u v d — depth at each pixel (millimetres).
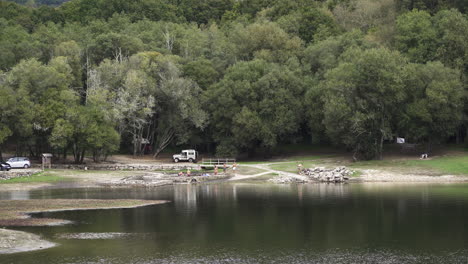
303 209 46531
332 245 33062
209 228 38500
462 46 90750
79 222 40906
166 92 102875
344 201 51125
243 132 98938
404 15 114562
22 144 95062
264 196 56062
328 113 84312
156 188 66312
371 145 85812
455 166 75938
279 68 104812
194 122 103438
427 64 86688
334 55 109375
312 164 87250
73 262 29188
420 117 84062
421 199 51750
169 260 29656
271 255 30703
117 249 32219
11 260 29609
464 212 43969
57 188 66250
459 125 91062
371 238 34812
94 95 95438
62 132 86000
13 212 45594
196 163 98812
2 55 116125
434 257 29938
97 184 70000
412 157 86312
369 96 85188
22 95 87750
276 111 98688
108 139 91062
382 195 55312
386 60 84125
